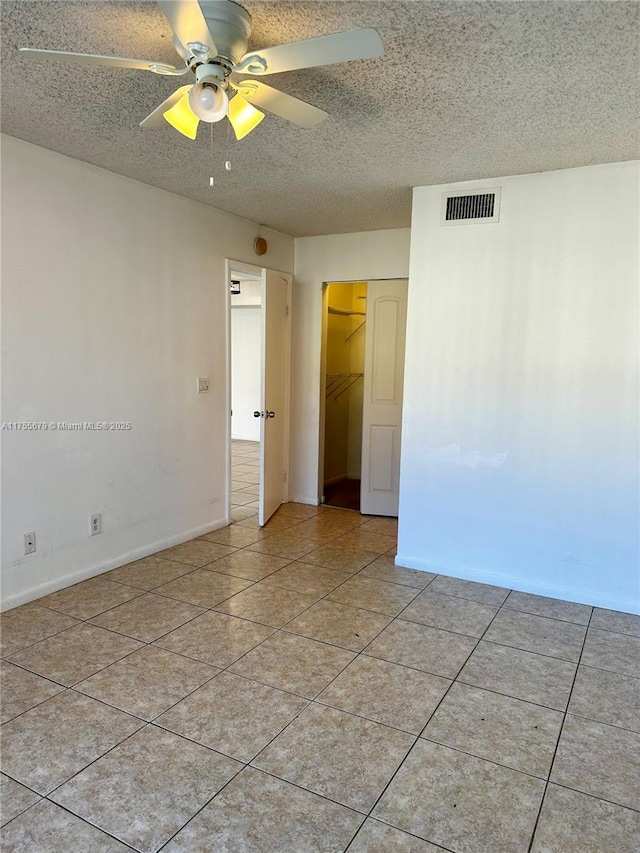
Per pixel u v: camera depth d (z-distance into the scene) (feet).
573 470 10.82
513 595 11.17
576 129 8.53
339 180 11.36
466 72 6.81
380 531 15.15
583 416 10.66
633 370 10.21
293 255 17.28
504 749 6.65
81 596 10.53
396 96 7.52
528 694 7.79
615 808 5.81
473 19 5.70
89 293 10.87
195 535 14.17
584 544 10.82
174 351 13.01
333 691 7.72
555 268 10.67
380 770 6.25
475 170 10.57
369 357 16.42
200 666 8.25
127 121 8.63
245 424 30.53
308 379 17.42
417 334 12.00
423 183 11.45
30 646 8.71
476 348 11.49
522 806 5.80
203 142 9.38
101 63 5.71
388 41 6.16
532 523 11.26
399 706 7.42
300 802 5.78
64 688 7.64
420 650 8.90
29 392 9.91
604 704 7.59
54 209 10.08
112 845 5.23
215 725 6.94
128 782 5.99
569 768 6.37
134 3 5.65
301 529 15.17
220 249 14.12
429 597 10.96
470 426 11.69
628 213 10.03
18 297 9.61
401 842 5.33
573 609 10.59
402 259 15.76
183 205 12.89
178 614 9.91
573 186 10.39
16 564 9.96
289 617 9.92
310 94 7.48
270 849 5.22
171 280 12.76
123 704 7.32
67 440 10.68
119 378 11.67
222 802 5.75
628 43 6.07
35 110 8.25
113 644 8.83
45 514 10.38
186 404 13.50
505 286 11.12
